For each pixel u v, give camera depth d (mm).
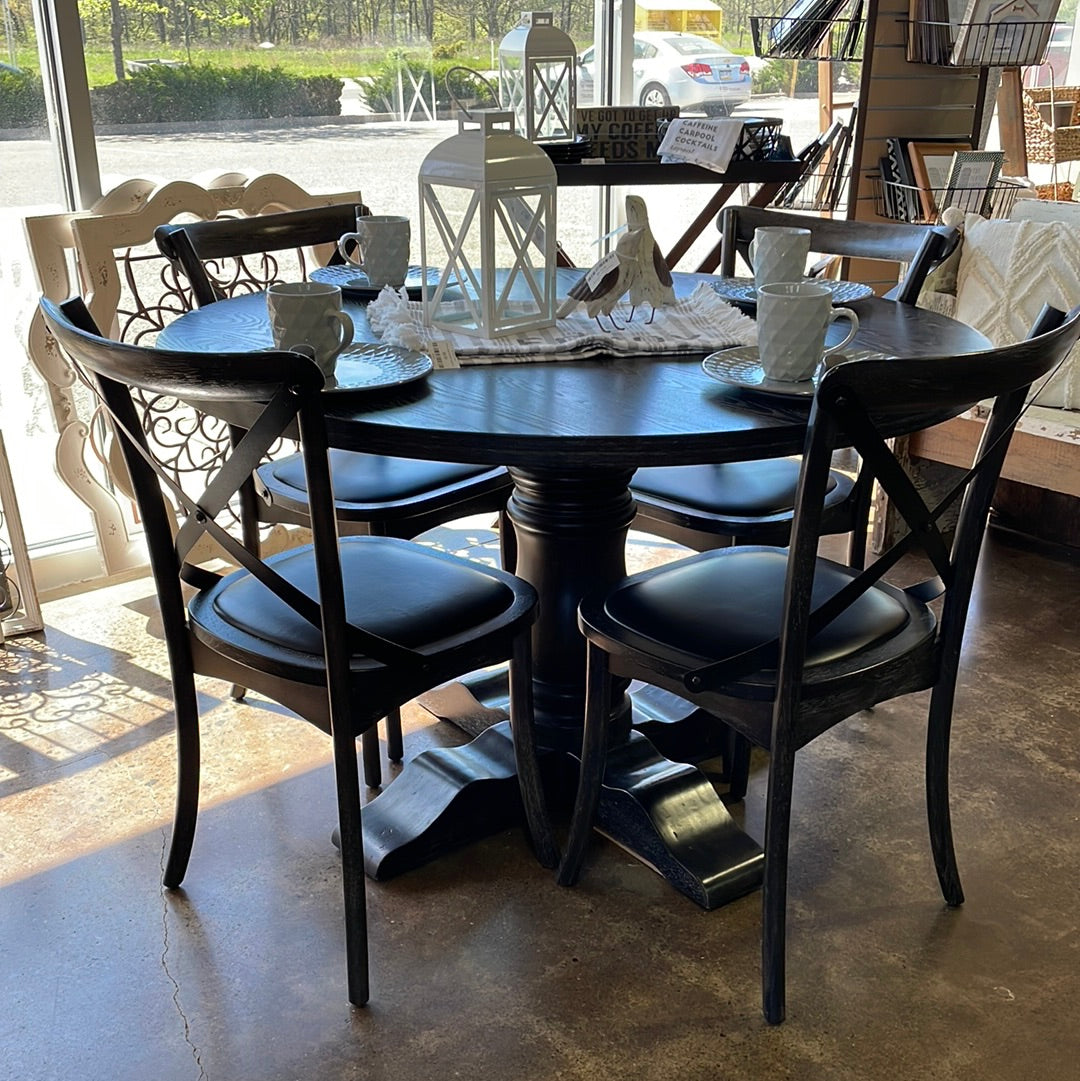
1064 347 1439
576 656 2023
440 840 1887
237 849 1920
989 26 3160
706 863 1805
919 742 2246
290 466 2199
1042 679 2463
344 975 1644
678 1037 1531
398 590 1684
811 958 1676
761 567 1768
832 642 1555
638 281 1848
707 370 1587
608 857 1908
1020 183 3611
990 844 1932
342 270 2297
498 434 1371
